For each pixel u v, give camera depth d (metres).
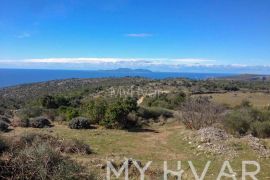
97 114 23.30
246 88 93.69
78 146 13.43
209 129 17.84
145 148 15.74
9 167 7.57
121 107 22.69
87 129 21.59
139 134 20.28
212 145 15.04
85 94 59.25
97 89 69.62
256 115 22.08
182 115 22.91
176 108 35.03
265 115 22.19
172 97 44.53
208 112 22.05
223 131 18.17
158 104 39.34
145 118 25.91
